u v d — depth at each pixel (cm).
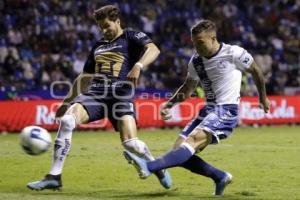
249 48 5769
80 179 1833
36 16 5228
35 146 1524
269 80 5125
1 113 3966
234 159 2352
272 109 4594
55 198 1467
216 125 1476
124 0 5712
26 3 5288
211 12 5925
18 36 5034
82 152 2600
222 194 1548
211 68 1498
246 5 6166
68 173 1948
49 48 5038
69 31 5200
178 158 1426
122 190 1634
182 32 5647
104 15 1593
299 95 4966
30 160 2302
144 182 1778
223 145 2933
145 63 1523
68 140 1523
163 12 5812
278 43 5916
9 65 4659
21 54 4884
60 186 1520
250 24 6050
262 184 1738
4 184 1744
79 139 3344
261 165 2167
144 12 5728
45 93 4344
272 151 2656
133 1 5772
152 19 5706
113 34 1606
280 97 4644
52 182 1501
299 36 6122
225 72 1498
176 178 1845
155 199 1475
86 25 5353
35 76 4697
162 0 5872
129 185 1727
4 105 3975
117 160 2294
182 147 1443
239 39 5828
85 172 1973
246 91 4872
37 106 4028
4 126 3962
